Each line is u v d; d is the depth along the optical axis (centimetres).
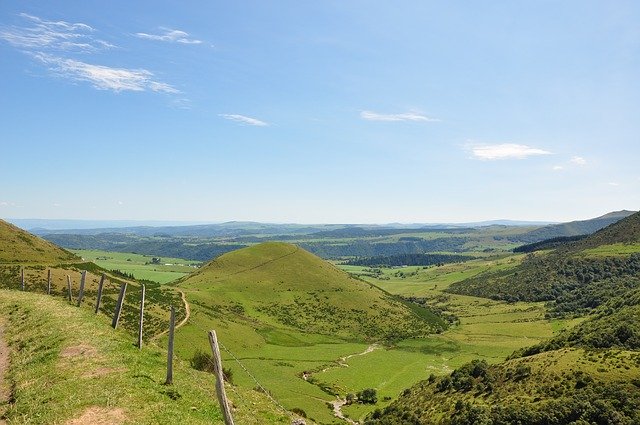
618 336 11369
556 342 13000
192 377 2553
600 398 7831
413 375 14925
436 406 10281
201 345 10231
